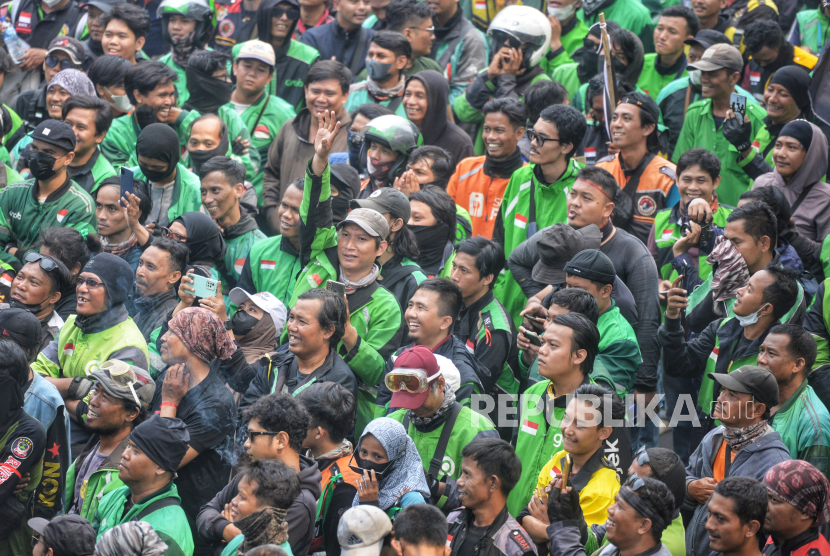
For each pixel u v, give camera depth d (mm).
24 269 21000
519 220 24781
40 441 17469
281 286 23625
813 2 36656
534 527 14789
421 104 28469
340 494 15812
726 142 27172
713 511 14211
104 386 16562
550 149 23734
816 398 17734
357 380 19984
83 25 36531
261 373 18734
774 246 20531
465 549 14586
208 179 24922
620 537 13695
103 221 23516
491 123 25750
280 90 33812
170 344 17203
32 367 20172
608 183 21766
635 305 21000
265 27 33562
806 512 14680
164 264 20688
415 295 19359
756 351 19219
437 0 33375
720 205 24156
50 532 14172
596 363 18938
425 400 16547
